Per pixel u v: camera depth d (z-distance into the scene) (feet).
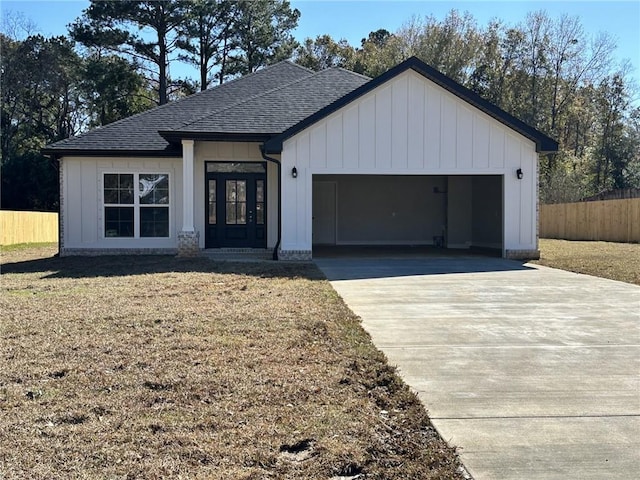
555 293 31.01
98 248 53.98
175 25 116.88
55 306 25.81
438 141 48.06
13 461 10.64
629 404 14.11
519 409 13.75
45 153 52.49
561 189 107.14
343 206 68.90
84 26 112.68
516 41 131.54
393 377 15.76
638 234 71.15
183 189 49.44
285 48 128.98
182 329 21.18
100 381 15.19
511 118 48.03
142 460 10.75
